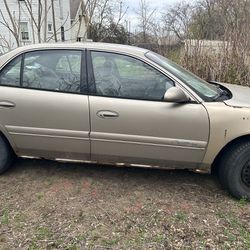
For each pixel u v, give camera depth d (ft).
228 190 12.58
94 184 13.42
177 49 31.40
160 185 13.43
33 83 13.05
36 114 12.86
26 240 10.08
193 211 11.66
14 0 59.93
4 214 11.37
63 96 12.69
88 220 11.10
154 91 12.33
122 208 11.80
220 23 30.25
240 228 10.75
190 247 9.84
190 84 12.42
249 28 28.43
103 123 12.45
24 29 61.77
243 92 13.76
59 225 10.83
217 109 11.91
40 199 12.32
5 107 13.03
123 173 14.35
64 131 12.82
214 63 27.58
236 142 12.12
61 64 12.98
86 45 13.03
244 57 27.20
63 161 13.85
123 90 12.46
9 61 13.28
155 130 12.19
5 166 14.01
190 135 12.05
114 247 9.82
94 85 12.62
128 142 12.48
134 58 12.63
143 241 10.09
